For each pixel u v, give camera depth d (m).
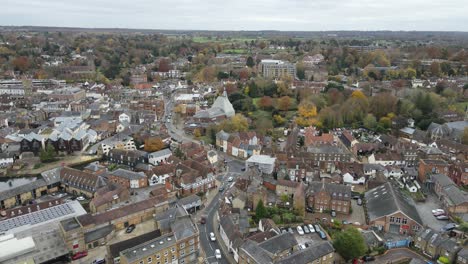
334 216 130.25
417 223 117.19
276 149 191.12
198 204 134.50
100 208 130.88
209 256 106.81
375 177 158.50
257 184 144.12
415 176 166.12
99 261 102.94
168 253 99.31
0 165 175.75
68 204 129.62
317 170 163.50
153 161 175.38
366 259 103.62
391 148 197.50
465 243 108.19
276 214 125.44
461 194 133.75
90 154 193.00
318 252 97.81
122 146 193.50
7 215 123.69
